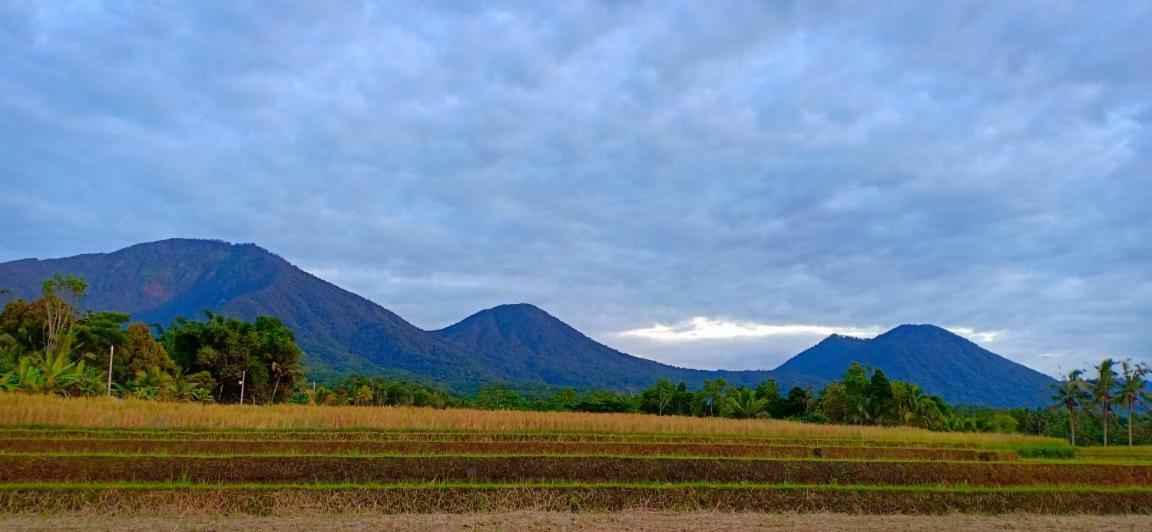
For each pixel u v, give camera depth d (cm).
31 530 1509
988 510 2059
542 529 1627
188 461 2044
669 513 1866
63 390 4284
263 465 2077
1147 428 7988
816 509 1997
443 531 1577
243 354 6781
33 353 5078
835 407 7300
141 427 3064
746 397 7488
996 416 8181
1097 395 6812
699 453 2908
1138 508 2117
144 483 1903
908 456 3169
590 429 3775
